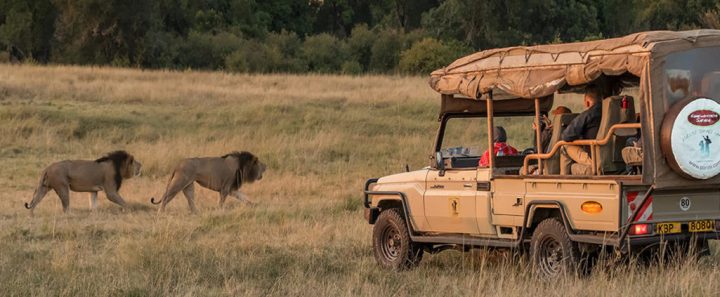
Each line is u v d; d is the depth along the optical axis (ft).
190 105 116.78
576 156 36.81
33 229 56.90
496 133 43.06
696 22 235.40
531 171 39.70
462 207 40.40
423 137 101.76
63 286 38.78
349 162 93.25
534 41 249.96
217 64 228.63
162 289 38.37
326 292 36.73
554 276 36.73
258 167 72.79
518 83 37.68
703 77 34.65
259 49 233.35
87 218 62.75
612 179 34.50
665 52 33.78
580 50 36.06
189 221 60.08
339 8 332.19
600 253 36.11
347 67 233.35
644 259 38.42
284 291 37.68
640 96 33.94
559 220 36.94
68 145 96.12
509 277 37.63
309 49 244.01
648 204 34.68
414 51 204.95
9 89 116.67
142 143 98.48
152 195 76.38
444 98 42.96
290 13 321.93
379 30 269.23
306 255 45.73
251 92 126.72
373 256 46.19
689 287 33.47
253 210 63.16
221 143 96.43
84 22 214.28
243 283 39.22
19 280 39.70
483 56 40.04
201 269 42.34
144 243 48.73
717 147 34.37
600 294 33.35
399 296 36.27
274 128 105.50
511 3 243.81
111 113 108.99
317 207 64.85
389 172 88.38
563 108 39.42
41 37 244.63
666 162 33.91
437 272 41.47
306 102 119.55
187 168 68.85
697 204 35.86
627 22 269.23
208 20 266.57
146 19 216.13
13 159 90.33
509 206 38.40
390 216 44.04
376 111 116.16
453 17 248.73
